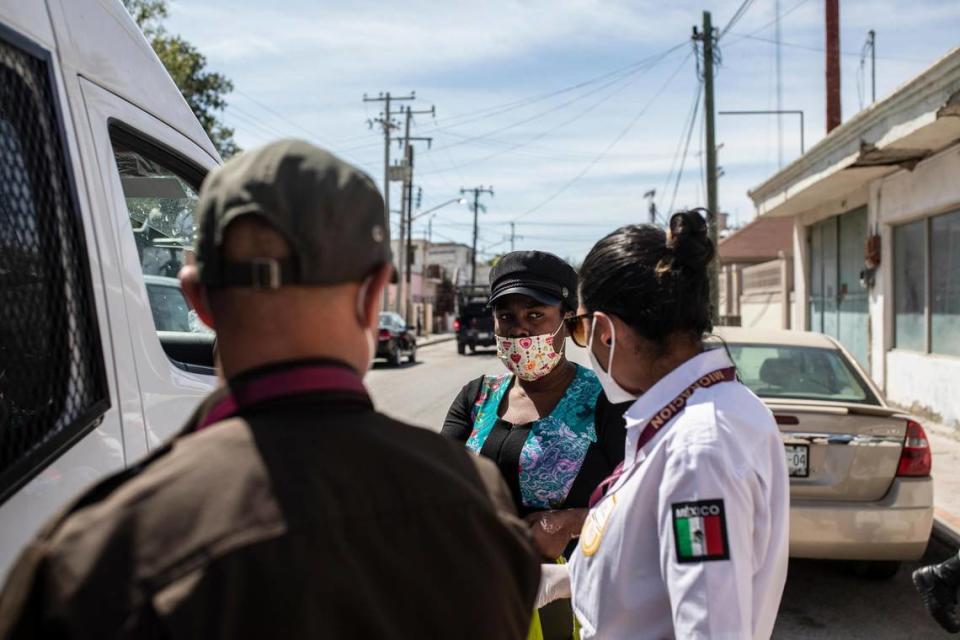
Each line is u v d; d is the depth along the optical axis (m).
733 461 1.43
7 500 1.33
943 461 8.00
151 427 1.91
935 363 10.20
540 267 2.40
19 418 1.42
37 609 0.80
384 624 0.86
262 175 0.92
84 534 0.81
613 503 1.59
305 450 0.89
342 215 0.94
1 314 1.40
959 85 7.66
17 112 1.51
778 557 1.50
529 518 2.23
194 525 0.82
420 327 44.78
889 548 4.28
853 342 13.97
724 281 27.50
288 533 0.83
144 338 1.99
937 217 10.39
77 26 1.88
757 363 5.30
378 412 1.04
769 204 16.12
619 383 1.68
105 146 1.94
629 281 1.60
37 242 1.54
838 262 14.75
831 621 4.32
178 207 2.68
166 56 15.39
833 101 16.27
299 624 0.80
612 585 1.55
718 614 1.35
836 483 4.33
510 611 0.99
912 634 4.16
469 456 1.09
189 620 0.77
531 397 2.46
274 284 0.91
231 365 0.98
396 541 0.90
